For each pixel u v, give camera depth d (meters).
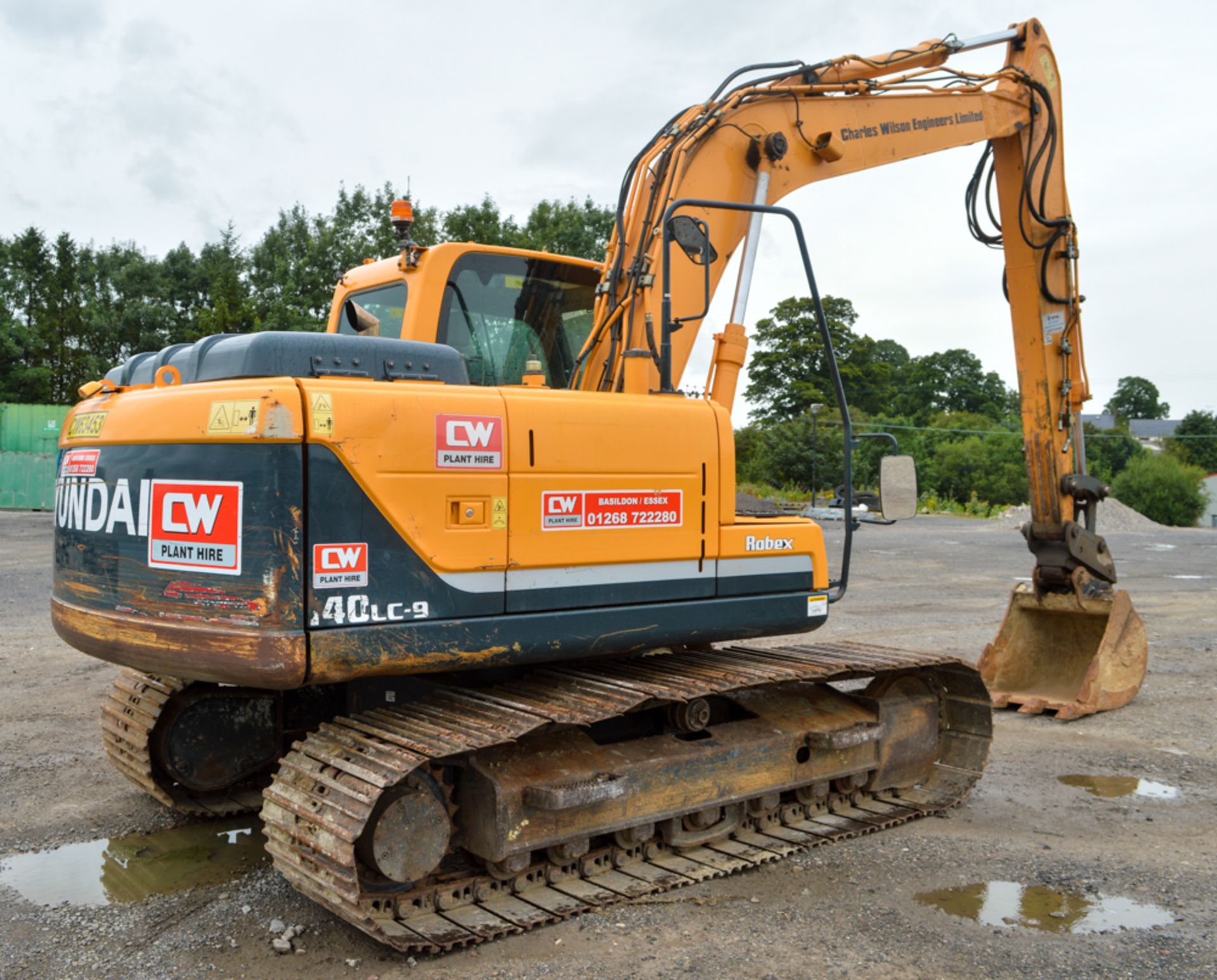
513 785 3.72
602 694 3.92
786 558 4.62
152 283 46.81
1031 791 5.53
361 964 3.38
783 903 3.93
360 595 3.43
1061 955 3.48
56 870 4.23
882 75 6.18
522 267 5.00
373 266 5.21
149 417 3.67
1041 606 7.59
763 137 5.37
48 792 5.22
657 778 4.16
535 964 3.38
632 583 4.09
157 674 3.70
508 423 3.77
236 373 3.61
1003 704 7.42
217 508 3.41
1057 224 6.85
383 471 3.48
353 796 3.27
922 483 60.31
